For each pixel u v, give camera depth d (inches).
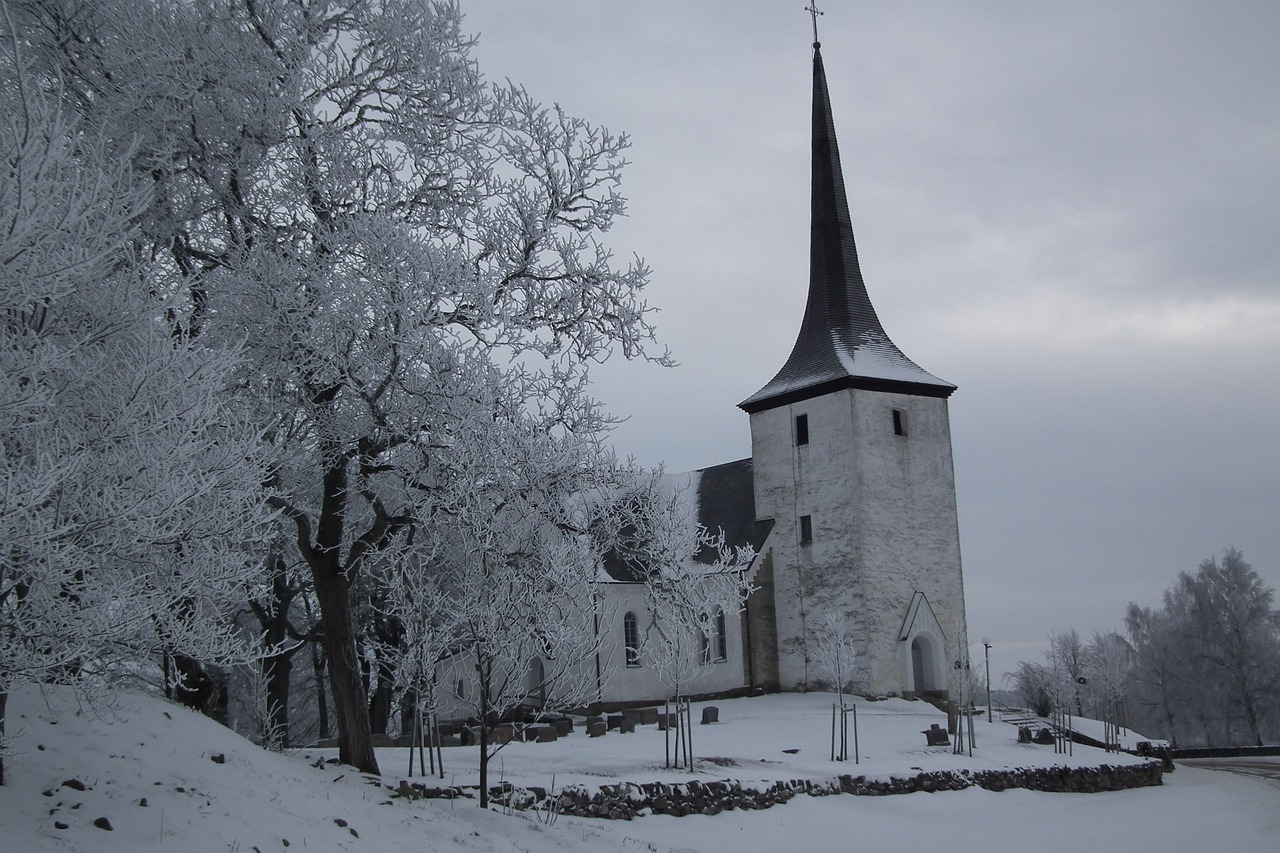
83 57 753.6
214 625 522.9
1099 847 918.4
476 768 960.3
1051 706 1998.0
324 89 842.2
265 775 631.2
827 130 2305.6
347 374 729.0
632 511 869.8
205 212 797.9
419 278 736.3
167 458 431.5
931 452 2150.6
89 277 467.5
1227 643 3088.1
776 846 872.3
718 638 2095.2
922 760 1272.1
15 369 414.3
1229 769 1782.7
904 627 2031.3
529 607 778.2
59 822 466.3
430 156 860.6
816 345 2191.2
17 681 416.2
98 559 419.5
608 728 1475.1
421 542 827.4
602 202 901.8
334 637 804.0
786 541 2145.7
